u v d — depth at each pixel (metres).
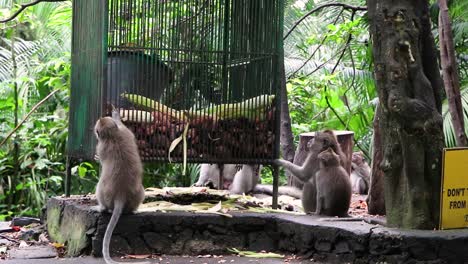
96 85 7.62
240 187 10.38
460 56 10.98
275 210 7.75
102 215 6.90
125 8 7.57
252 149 8.01
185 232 7.12
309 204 7.88
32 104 13.76
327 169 7.52
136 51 7.63
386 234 6.14
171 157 7.71
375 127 8.33
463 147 6.48
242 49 8.09
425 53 6.57
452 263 5.96
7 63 13.80
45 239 8.24
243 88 8.09
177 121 7.75
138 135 7.60
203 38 7.97
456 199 6.39
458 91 7.11
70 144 8.62
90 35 7.93
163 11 7.79
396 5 6.34
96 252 6.87
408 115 6.28
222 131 7.91
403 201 6.47
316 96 14.97
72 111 8.69
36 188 12.58
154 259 6.82
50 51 14.63
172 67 7.85
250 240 7.25
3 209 12.66
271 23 8.14
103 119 6.86
